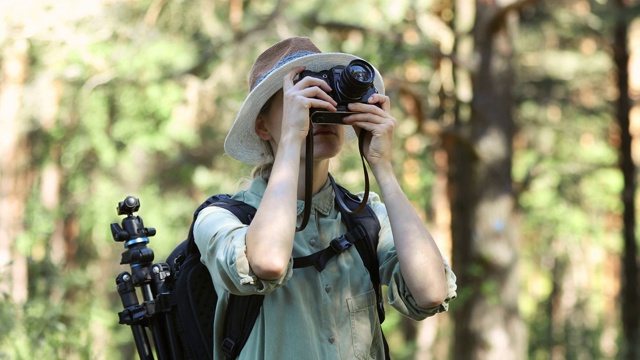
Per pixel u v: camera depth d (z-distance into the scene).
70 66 18.34
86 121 19.86
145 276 4.77
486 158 17.45
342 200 4.55
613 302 39.94
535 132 26.80
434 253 4.30
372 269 4.48
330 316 4.33
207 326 4.49
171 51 18.44
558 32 22.95
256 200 4.50
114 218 22.08
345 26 17.61
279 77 4.44
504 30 17.64
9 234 18.47
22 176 21.34
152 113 19.03
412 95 17.17
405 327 28.70
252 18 19.33
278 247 4.03
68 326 10.38
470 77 17.73
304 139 4.29
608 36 22.08
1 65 19.44
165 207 22.55
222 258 4.13
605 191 27.81
